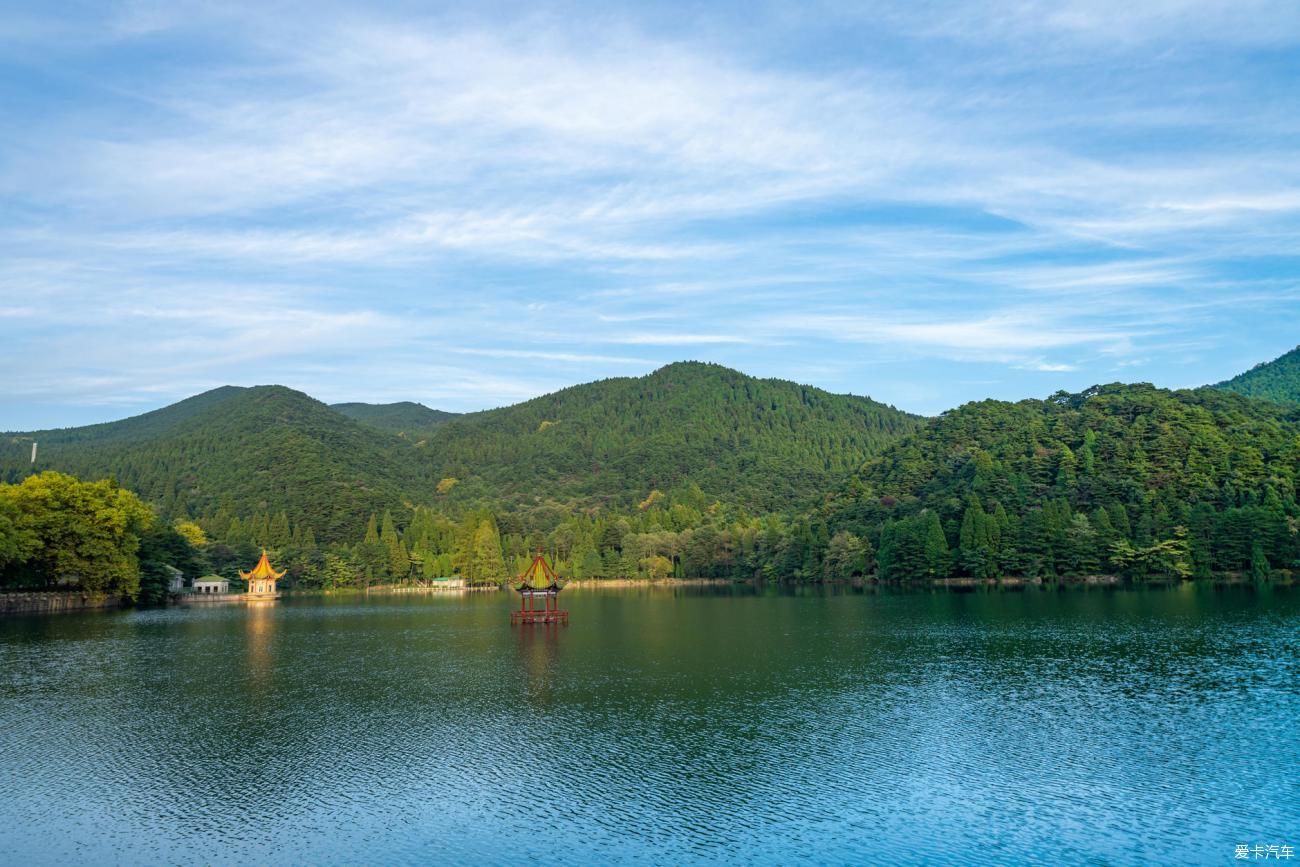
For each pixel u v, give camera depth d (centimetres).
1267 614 11956
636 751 5469
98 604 17112
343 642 11119
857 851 3994
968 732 5825
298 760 5338
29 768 5206
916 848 4016
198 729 6100
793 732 5881
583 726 6106
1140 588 17200
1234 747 5397
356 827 4297
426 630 12731
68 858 3972
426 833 4222
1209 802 4506
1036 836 4131
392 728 6100
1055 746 5475
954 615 13175
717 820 4344
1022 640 10056
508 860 3934
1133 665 8194
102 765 5253
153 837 4191
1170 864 3844
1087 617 12225
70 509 15912
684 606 17088
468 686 7662
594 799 4641
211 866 3891
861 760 5234
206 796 4719
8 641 11231
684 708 6644
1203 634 10106
